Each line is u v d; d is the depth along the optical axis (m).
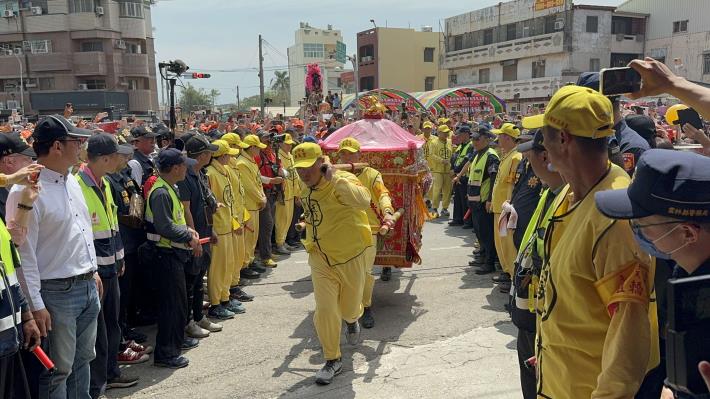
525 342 3.15
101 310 4.06
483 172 7.45
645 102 19.48
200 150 5.59
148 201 4.82
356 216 4.63
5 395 3.03
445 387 4.38
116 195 5.00
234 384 4.54
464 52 44.41
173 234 4.64
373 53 51.38
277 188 8.66
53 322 3.46
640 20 36.59
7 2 40.53
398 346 5.23
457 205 11.11
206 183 5.73
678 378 1.33
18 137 3.48
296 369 4.80
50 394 3.48
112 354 4.42
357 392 4.34
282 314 6.20
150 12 46.06
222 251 5.98
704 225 1.52
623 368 1.84
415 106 22.89
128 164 5.65
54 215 3.41
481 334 5.47
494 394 4.23
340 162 5.72
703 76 33.75
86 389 3.79
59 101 39.53
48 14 40.34
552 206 2.60
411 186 6.29
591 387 2.08
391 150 6.21
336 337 4.59
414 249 6.39
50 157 3.45
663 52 35.84
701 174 1.51
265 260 8.20
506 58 40.34
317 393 4.35
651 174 1.57
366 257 5.02
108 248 4.23
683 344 1.31
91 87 41.59
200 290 5.57
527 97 38.78
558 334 2.13
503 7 40.53
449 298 6.61
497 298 6.58
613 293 1.89
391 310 6.22
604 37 36.06
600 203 1.75
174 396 4.34
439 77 52.78
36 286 3.24
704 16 33.56
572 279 2.03
